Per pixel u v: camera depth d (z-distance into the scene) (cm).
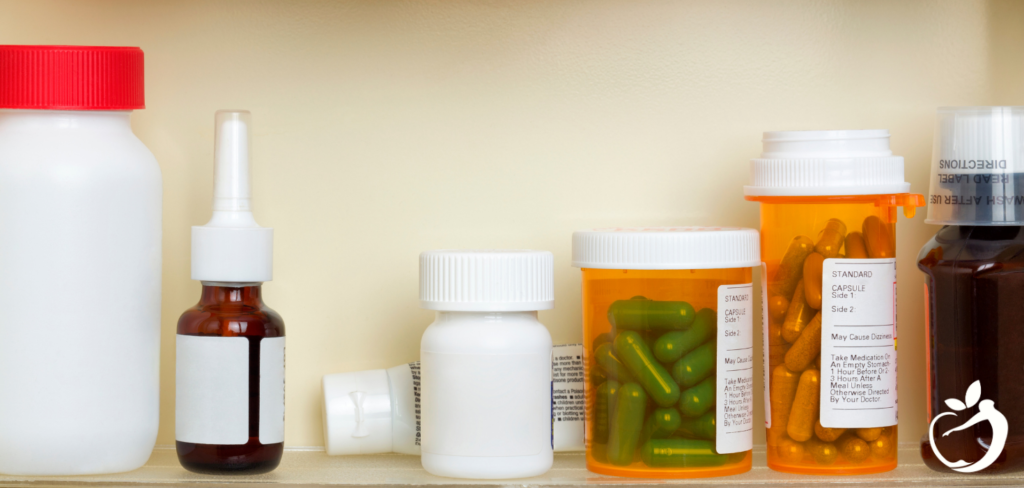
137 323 45
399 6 54
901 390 54
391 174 54
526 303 43
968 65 54
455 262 43
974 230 46
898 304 54
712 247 43
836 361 45
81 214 43
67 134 44
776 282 47
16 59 43
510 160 54
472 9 54
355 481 43
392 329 54
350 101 54
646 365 44
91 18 54
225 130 46
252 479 44
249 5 54
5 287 43
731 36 54
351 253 54
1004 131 45
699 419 44
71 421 43
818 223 46
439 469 43
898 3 54
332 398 49
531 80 54
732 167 54
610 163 54
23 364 43
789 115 54
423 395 44
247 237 44
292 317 54
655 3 54
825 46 54
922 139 54
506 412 43
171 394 54
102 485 43
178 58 54
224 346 44
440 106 54
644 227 52
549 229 54
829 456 45
